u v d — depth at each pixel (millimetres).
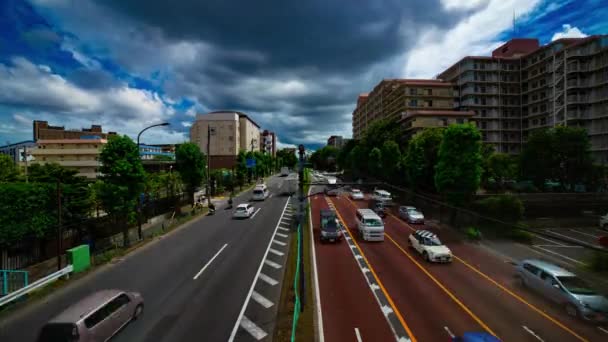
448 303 13641
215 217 33969
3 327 11516
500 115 70438
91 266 17781
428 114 58719
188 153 35469
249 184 70750
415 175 38844
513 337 10953
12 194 16266
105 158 21234
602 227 30359
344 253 21297
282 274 16859
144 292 14500
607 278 17516
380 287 15406
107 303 10625
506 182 48969
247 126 97438
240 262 18781
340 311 12891
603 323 11625
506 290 15078
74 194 20500
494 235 25578
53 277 15148
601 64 54781
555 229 30188
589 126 56375
